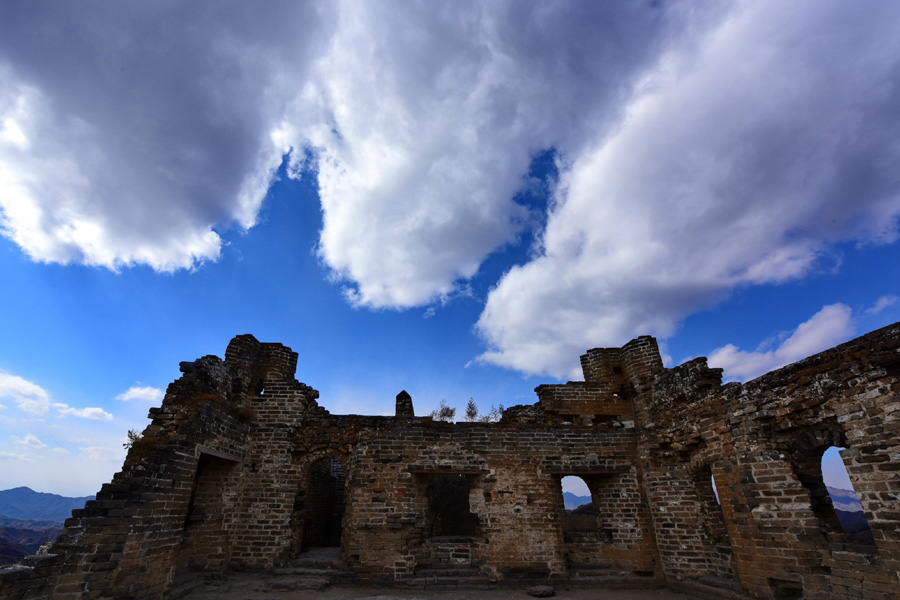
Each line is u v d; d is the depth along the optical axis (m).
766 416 12.05
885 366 9.35
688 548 15.22
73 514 10.02
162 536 11.83
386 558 15.46
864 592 9.49
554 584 15.37
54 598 9.07
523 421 19.23
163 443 12.83
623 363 19.66
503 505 16.55
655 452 16.92
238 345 18.61
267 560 15.66
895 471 8.98
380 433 17.55
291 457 17.39
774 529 11.55
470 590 14.81
